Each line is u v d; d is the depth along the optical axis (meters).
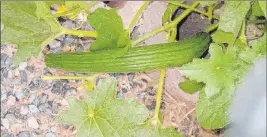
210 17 0.68
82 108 0.61
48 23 0.62
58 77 0.67
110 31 0.61
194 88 0.67
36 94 0.69
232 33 0.61
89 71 0.62
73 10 0.65
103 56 0.61
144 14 0.70
